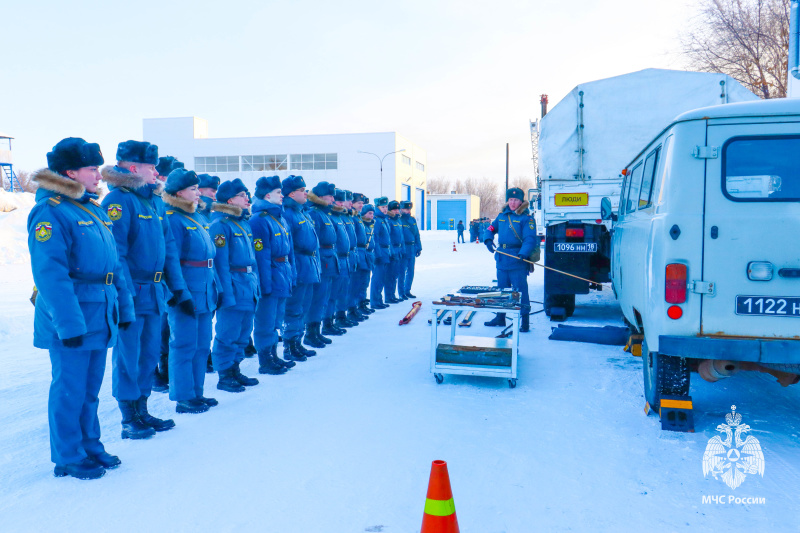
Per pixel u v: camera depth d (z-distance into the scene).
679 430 3.85
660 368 3.92
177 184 4.37
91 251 3.23
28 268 17.17
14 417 4.29
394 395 4.78
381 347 6.69
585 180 8.05
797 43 6.60
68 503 2.94
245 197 5.00
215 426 4.07
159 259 3.96
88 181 3.27
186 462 3.45
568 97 8.06
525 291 7.44
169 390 4.78
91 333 3.24
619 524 2.70
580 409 4.37
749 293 3.52
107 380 5.42
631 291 4.82
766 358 3.46
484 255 25.64
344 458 3.47
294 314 6.03
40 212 3.09
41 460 3.51
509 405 4.48
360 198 9.82
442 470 2.20
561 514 2.79
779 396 4.67
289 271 5.64
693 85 7.75
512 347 4.97
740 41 17.58
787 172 3.51
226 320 4.98
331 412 4.35
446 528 2.17
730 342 3.50
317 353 6.42
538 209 10.54
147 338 4.00
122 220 3.72
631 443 3.67
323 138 59.19
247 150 59.94
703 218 3.58
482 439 3.77
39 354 6.45
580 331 7.04
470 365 5.05
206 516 2.79
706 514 2.78
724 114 3.56
